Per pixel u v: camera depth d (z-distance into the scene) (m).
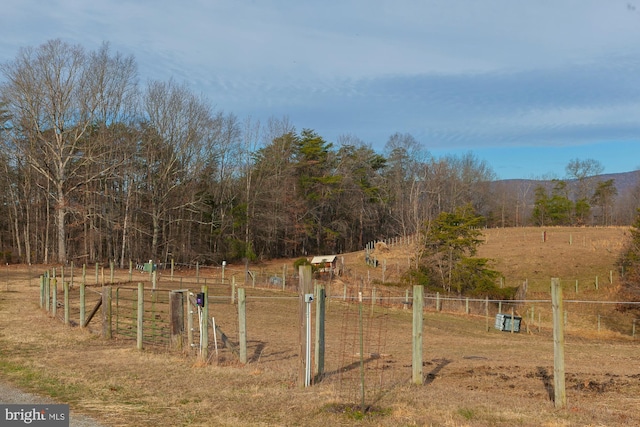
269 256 71.19
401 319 27.95
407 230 65.44
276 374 11.00
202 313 12.42
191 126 57.28
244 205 66.25
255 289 36.22
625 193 103.69
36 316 20.30
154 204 54.50
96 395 9.14
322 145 78.44
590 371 13.34
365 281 42.09
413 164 89.19
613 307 40.19
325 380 10.59
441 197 83.19
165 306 23.98
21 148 49.09
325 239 80.00
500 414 8.16
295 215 72.50
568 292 44.81
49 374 10.79
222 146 64.38
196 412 8.13
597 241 63.19
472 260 40.47
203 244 63.00
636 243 39.81
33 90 47.94
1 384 9.93
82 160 52.50
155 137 55.78
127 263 54.09
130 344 14.78
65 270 43.09
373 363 13.47
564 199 101.56
